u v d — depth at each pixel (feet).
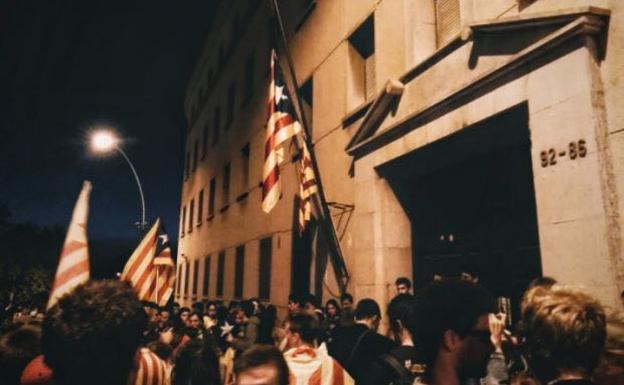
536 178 14.97
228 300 56.29
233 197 58.90
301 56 40.29
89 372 4.67
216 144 72.74
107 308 4.89
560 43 14.35
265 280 44.21
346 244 29.48
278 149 28.58
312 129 36.65
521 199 18.84
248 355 6.38
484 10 19.03
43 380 5.37
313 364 9.39
